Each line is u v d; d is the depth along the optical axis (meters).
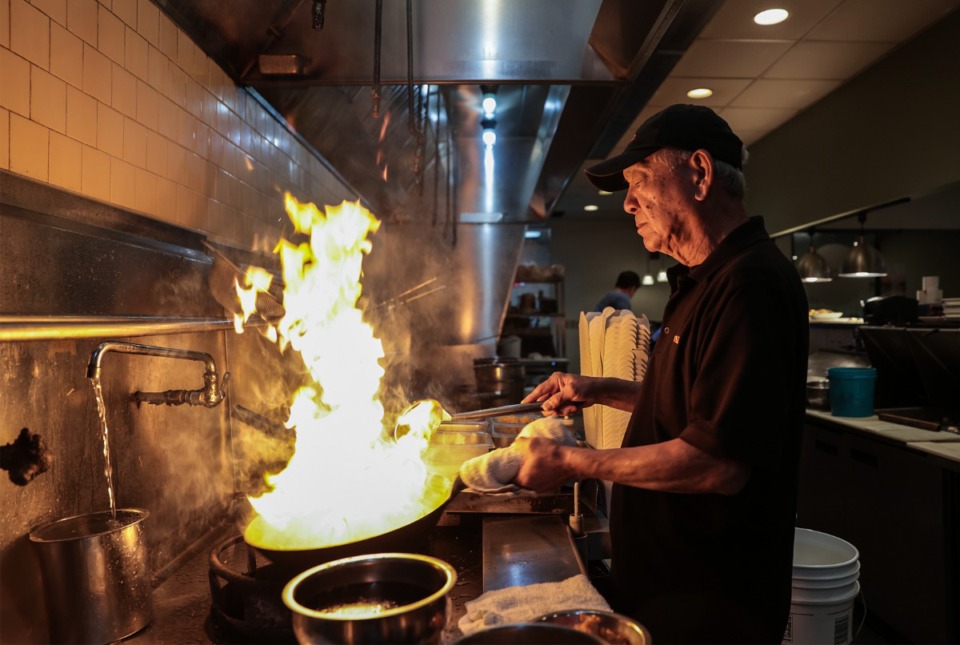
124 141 1.33
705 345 1.09
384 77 1.86
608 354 1.96
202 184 1.69
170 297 1.48
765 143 5.86
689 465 0.99
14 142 1.03
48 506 1.04
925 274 7.17
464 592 1.18
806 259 5.74
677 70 4.25
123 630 1.00
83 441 1.12
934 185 3.65
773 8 3.38
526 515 1.47
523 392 3.34
